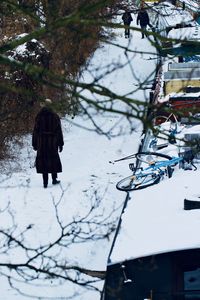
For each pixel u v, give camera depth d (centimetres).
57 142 1577
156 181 1144
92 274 754
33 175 1712
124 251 719
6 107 1384
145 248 714
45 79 636
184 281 698
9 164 1764
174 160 1198
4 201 1477
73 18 580
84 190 1555
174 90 1536
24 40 626
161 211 800
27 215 1381
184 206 795
